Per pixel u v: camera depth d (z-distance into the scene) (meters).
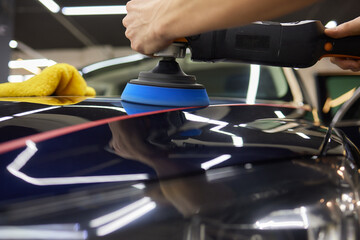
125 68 1.48
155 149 0.33
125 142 0.34
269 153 0.36
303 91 1.10
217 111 0.48
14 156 0.29
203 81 1.35
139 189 0.28
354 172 0.36
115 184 0.28
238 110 0.52
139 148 0.33
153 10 0.40
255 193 0.30
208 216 0.27
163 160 0.32
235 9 0.29
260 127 0.44
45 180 0.27
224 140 0.37
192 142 0.36
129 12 0.47
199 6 0.32
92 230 0.24
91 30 9.52
